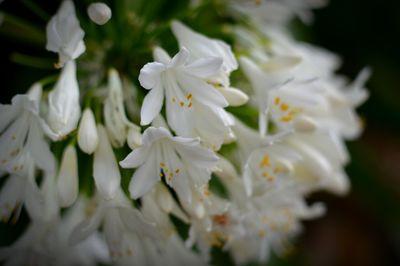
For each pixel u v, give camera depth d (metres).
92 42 0.31
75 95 0.27
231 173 0.29
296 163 0.31
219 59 0.25
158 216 0.28
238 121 0.30
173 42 0.30
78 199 0.31
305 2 0.36
